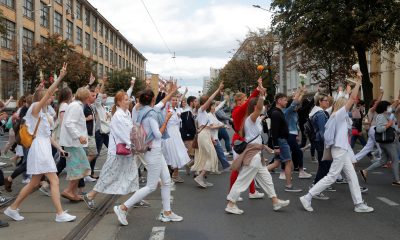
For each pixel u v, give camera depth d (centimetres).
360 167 1163
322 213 658
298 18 2208
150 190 594
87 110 898
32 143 592
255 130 653
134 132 590
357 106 1289
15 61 3475
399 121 1081
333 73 2905
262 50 4478
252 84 4541
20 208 676
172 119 895
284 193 815
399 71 3033
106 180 634
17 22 3794
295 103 923
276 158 919
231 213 658
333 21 2053
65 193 711
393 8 1962
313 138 819
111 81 5975
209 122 888
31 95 833
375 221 609
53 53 3503
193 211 674
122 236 541
